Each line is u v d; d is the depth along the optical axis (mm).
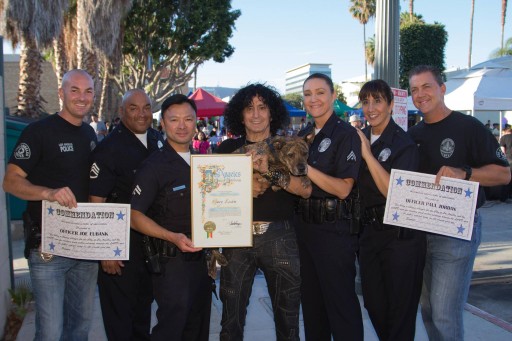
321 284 3293
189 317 3139
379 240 3357
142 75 21859
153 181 2961
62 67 14648
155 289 3029
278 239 2963
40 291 3043
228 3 21609
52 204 2943
